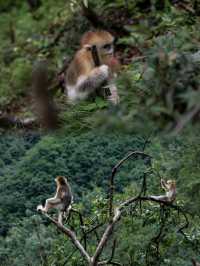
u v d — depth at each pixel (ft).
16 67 65.16
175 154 36.22
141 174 49.49
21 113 57.26
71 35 63.77
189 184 33.24
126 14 60.80
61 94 55.42
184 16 52.95
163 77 23.88
